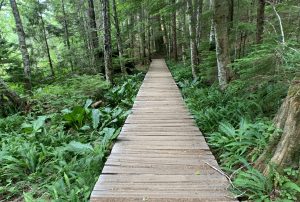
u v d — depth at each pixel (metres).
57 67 19.80
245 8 14.21
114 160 4.57
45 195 4.01
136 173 4.12
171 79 14.79
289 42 5.23
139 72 19.25
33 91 11.38
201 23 15.12
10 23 24.55
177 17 25.14
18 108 8.96
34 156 5.06
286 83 5.19
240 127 5.15
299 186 3.27
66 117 6.99
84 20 20.12
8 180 4.58
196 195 3.52
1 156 5.09
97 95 10.35
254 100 6.21
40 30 21.69
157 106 8.48
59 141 6.08
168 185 3.77
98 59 15.60
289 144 3.46
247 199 3.46
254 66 5.43
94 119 6.97
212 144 5.22
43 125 6.73
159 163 4.45
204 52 13.00
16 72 13.40
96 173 4.50
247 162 4.14
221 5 8.16
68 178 4.25
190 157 4.65
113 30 19.31
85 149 5.15
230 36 11.16
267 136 4.23
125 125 6.51
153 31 29.53
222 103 7.43
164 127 6.31
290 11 7.67
